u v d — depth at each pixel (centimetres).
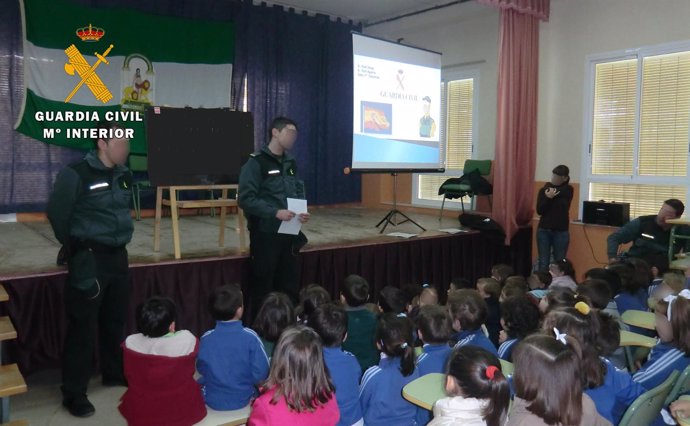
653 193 532
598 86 561
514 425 141
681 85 504
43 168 593
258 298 340
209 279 357
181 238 448
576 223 563
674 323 197
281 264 346
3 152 568
